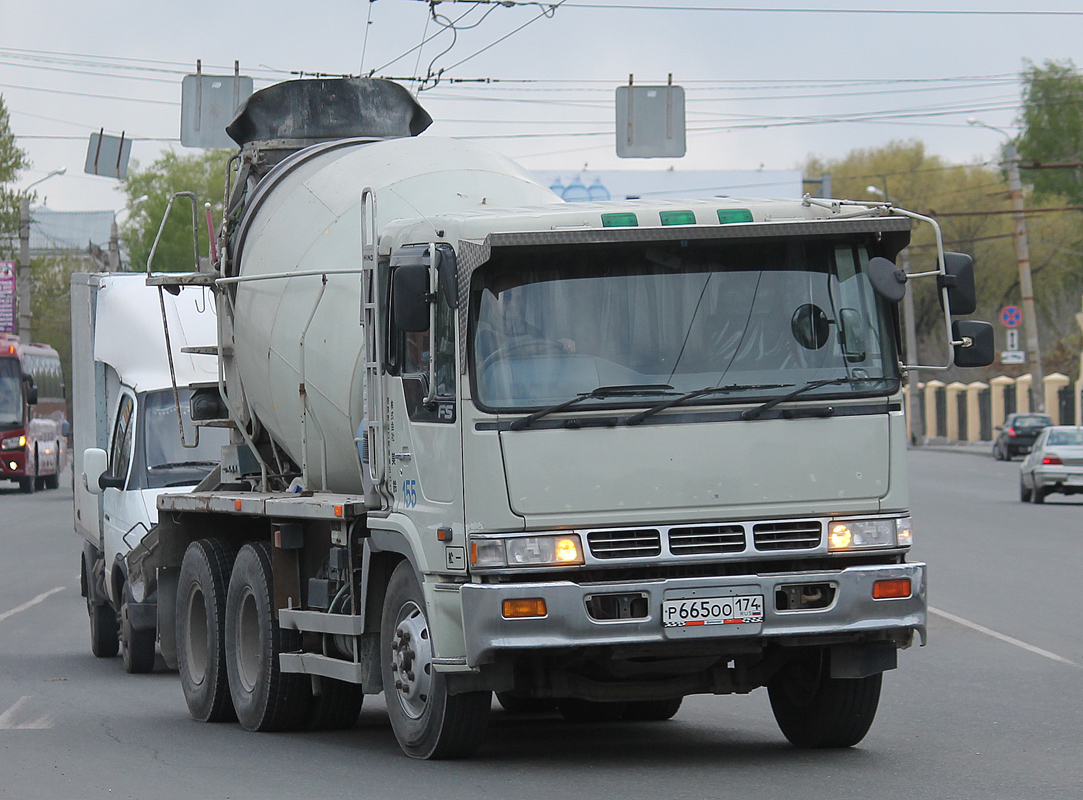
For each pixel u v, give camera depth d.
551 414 15.09
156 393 29.17
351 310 19.34
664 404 15.18
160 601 23.81
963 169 166.75
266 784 15.31
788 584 15.16
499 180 20.06
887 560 15.77
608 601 14.94
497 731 19.31
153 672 26.95
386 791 14.73
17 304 141.12
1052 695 21.25
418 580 16.11
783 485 15.36
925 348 170.25
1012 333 116.06
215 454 28.50
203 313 24.09
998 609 31.80
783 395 15.38
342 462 19.84
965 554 44.12
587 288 15.39
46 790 15.16
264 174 23.12
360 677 17.78
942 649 26.25
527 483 15.03
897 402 15.70
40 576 43.72
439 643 15.54
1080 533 51.38
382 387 17.08
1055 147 133.25
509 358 15.23
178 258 147.12
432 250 15.49
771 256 15.66
